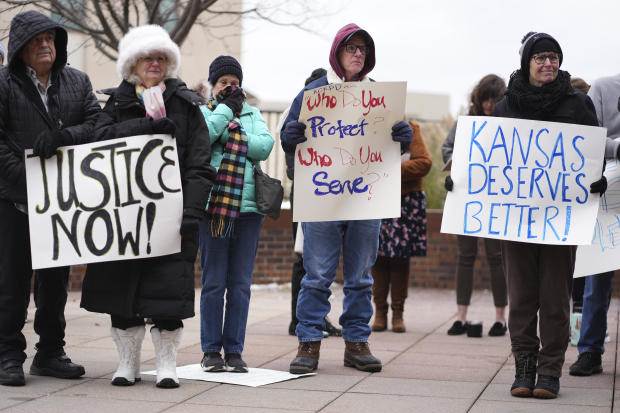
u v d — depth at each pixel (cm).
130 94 512
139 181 499
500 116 539
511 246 521
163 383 511
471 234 522
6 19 1073
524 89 524
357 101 567
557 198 517
